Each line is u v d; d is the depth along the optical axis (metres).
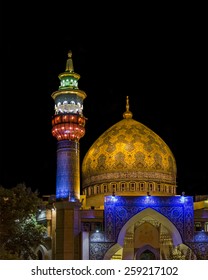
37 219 50.03
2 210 41.34
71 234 44.72
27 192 43.19
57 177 46.94
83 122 48.62
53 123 48.34
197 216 47.94
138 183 52.72
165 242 51.75
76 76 50.44
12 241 42.03
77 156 47.66
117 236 46.41
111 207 47.09
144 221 52.38
